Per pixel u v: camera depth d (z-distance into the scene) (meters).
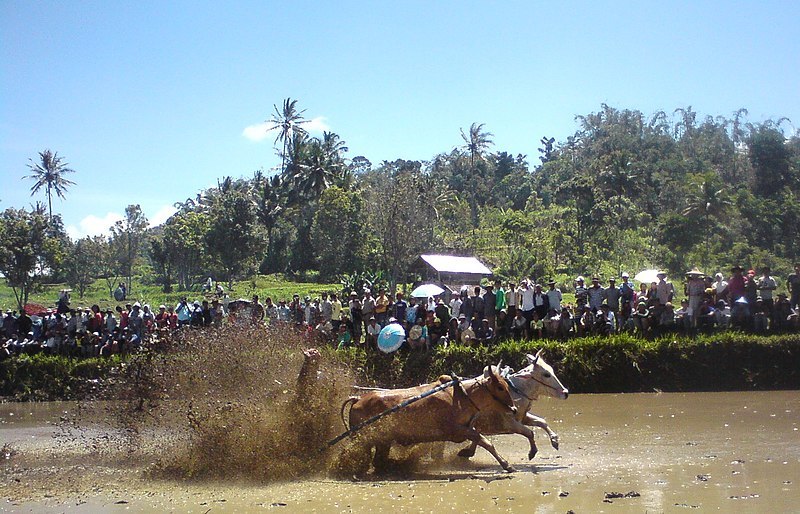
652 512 9.19
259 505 10.38
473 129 108.06
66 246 83.75
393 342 21.33
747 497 9.70
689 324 23.58
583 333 23.72
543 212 81.06
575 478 11.32
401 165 129.75
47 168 95.81
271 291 69.38
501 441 15.37
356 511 9.80
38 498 11.20
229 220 78.50
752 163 89.19
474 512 9.55
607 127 118.69
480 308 24.42
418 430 12.49
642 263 63.59
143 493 11.39
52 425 19.61
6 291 79.94
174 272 89.81
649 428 15.84
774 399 19.78
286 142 97.31
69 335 28.05
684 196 85.56
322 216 80.00
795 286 23.48
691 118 117.62
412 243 68.19
